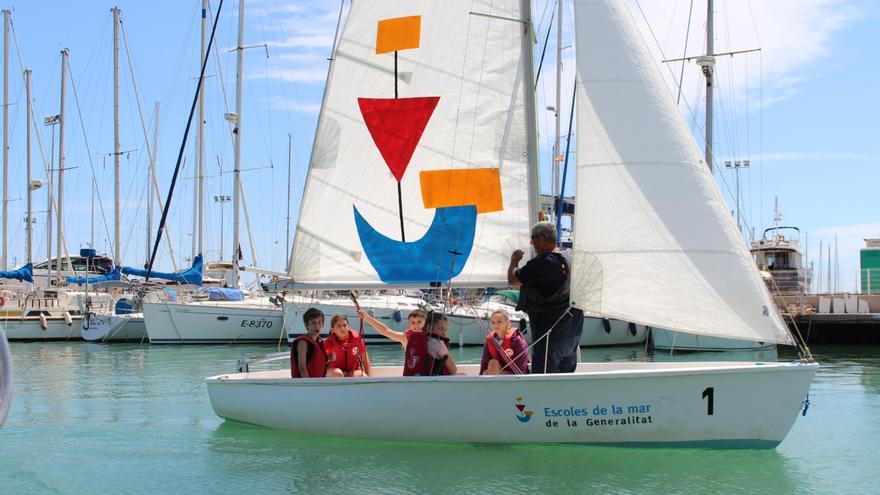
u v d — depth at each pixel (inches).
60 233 1249.4
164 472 272.5
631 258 285.1
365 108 351.9
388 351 786.2
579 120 293.9
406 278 342.3
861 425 352.2
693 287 282.4
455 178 335.6
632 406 276.7
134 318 958.4
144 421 369.1
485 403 284.7
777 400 275.6
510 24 330.3
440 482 253.1
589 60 295.0
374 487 249.8
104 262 1403.8
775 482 252.1
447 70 339.3
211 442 316.2
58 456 297.4
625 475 257.8
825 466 272.7
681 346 759.7
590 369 343.0
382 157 348.5
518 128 328.5
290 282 359.9
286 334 885.2
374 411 298.5
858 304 881.5
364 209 351.3
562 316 290.8
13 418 380.5
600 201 288.7
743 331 279.9
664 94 295.3
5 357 159.8
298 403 313.7
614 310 284.8
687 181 287.9
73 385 514.6
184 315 887.7
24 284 1224.2
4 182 1321.4
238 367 352.5
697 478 255.1
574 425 281.1
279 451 298.0
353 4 355.9
